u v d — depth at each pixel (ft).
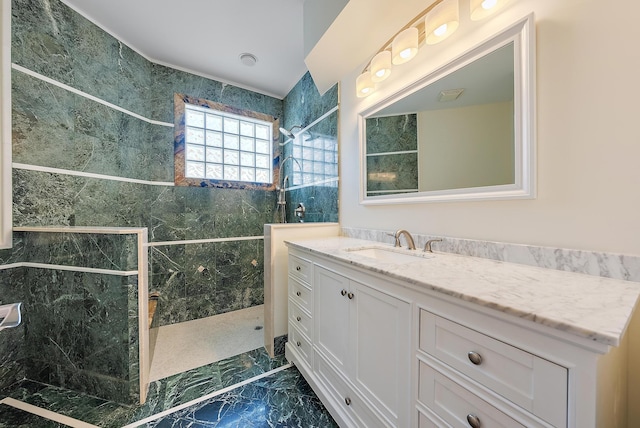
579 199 2.65
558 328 1.52
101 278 4.27
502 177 3.30
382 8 4.23
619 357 2.11
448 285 2.23
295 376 5.01
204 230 8.22
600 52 2.49
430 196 4.28
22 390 4.52
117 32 6.30
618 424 2.10
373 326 3.10
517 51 3.09
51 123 5.09
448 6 3.46
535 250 2.97
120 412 4.09
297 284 5.17
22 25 4.64
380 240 5.31
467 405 2.07
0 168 4.45
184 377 4.99
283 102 9.89
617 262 2.40
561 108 2.76
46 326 4.61
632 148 2.33
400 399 2.70
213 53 7.21
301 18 5.93
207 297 8.22
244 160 9.21
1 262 4.43
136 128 6.96
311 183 8.00
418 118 4.46
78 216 5.59
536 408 1.67
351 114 6.25
